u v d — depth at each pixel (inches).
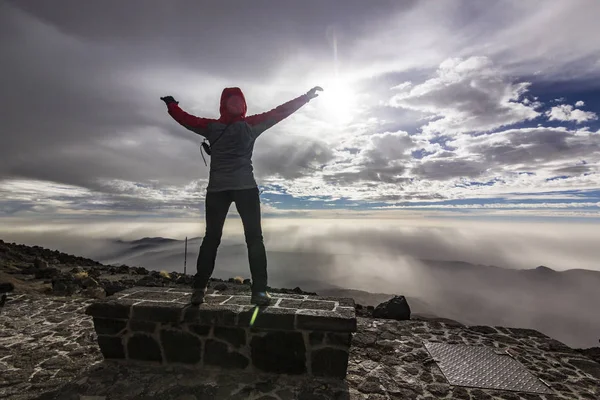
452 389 145.2
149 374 145.0
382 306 248.4
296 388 136.1
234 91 151.9
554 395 142.9
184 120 151.5
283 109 150.9
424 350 183.8
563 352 186.1
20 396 129.9
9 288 298.8
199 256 154.6
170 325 150.3
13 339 187.6
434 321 233.6
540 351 186.9
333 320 136.3
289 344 142.9
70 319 222.8
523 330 219.5
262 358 145.2
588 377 158.6
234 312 141.9
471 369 163.5
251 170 153.2
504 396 141.0
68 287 317.7
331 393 134.2
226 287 357.1
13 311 239.3
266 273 156.4
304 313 140.3
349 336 139.3
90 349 174.2
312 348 142.3
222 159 148.8
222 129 147.3
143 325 152.3
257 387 135.8
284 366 144.5
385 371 158.6
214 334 147.3
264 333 143.9
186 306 148.6
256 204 152.5
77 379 141.6
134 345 153.6
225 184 147.3
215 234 153.9
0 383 139.6
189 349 149.5
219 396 129.2
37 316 228.5
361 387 142.3
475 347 189.2
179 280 416.2
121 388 134.3
